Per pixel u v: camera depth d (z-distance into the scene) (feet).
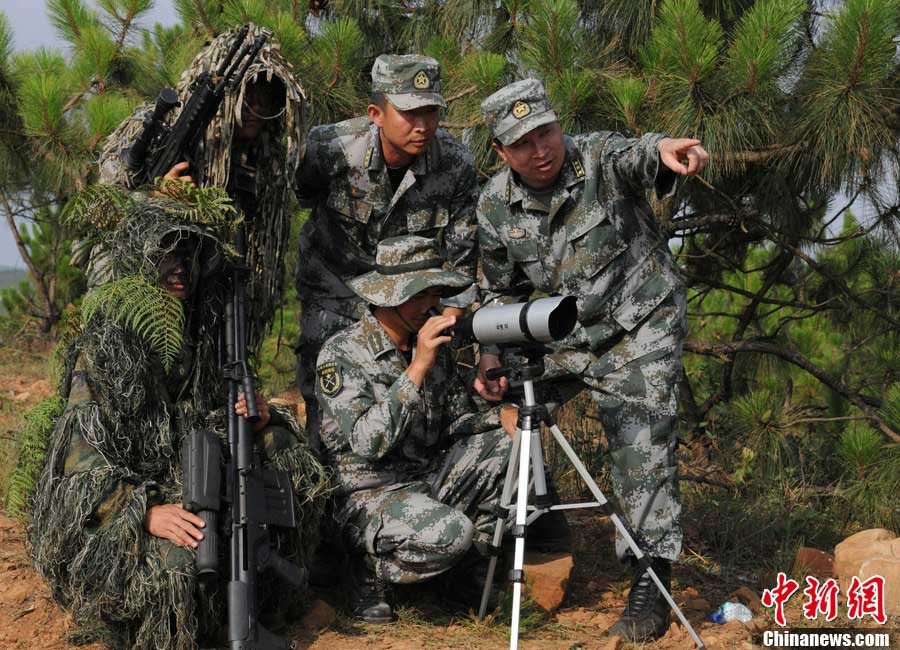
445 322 11.18
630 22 19.22
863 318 21.77
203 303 11.17
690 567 14.71
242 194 12.60
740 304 26.08
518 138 11.25
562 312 10.60
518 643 11.32
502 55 19.89
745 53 15.58
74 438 10.35
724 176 19.26
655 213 19.47
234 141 12.32
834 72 15.62
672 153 10.73
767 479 18.86
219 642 10.86
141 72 24.62
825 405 23.07
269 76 11.67
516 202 12.23
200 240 10.65
